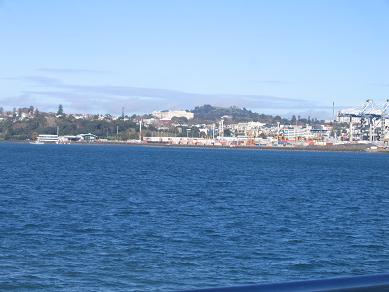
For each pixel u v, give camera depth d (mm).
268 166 111375
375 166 124938
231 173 84250
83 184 56875
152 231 28109
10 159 114188
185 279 19062
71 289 17562
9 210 34875
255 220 33094
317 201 45656
